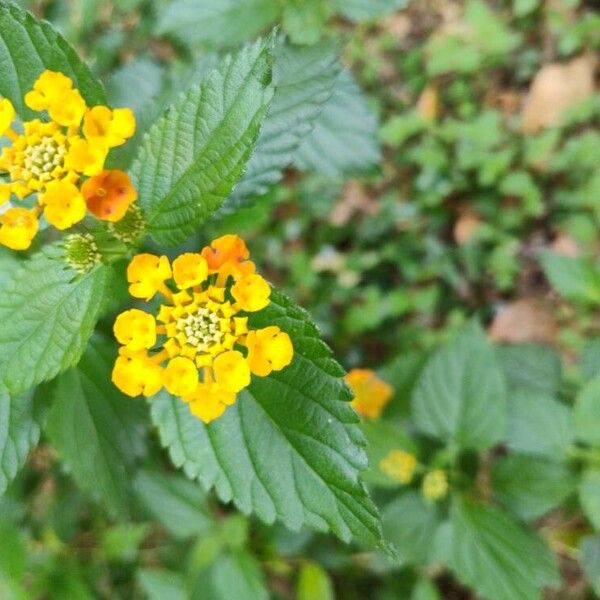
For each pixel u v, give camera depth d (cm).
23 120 14
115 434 18
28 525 25
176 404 14
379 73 36
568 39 34
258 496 14
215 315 12
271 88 12
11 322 13
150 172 13
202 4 20
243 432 14
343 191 34
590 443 20
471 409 20
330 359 13
